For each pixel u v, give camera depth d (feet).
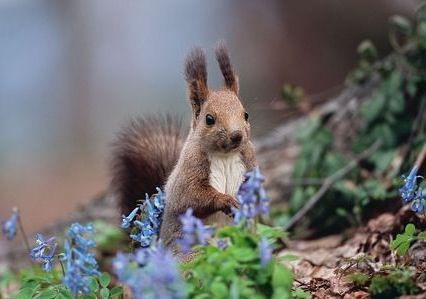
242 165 28.53
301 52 91.40
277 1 94.07
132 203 33.53
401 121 40.47
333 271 29.30
